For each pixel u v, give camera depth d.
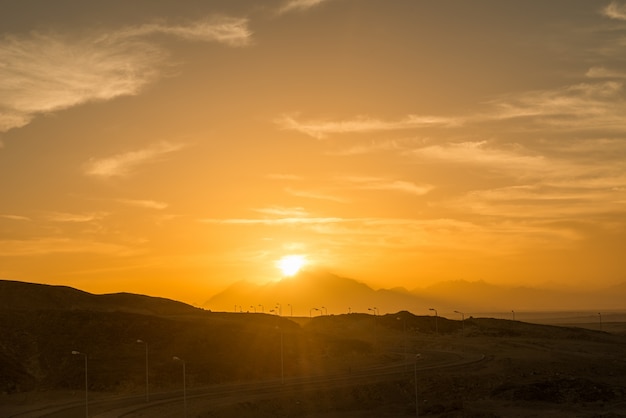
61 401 142.12
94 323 196.38
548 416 126.44
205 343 192.88
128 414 124.75
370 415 134.75
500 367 174.88
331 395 146.75
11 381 155.62
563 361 182.00
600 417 122.12
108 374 161.38
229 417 126.69
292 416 134.25
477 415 126.69
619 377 166.38
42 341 181.88
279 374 175.00
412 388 155.75
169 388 156.62
